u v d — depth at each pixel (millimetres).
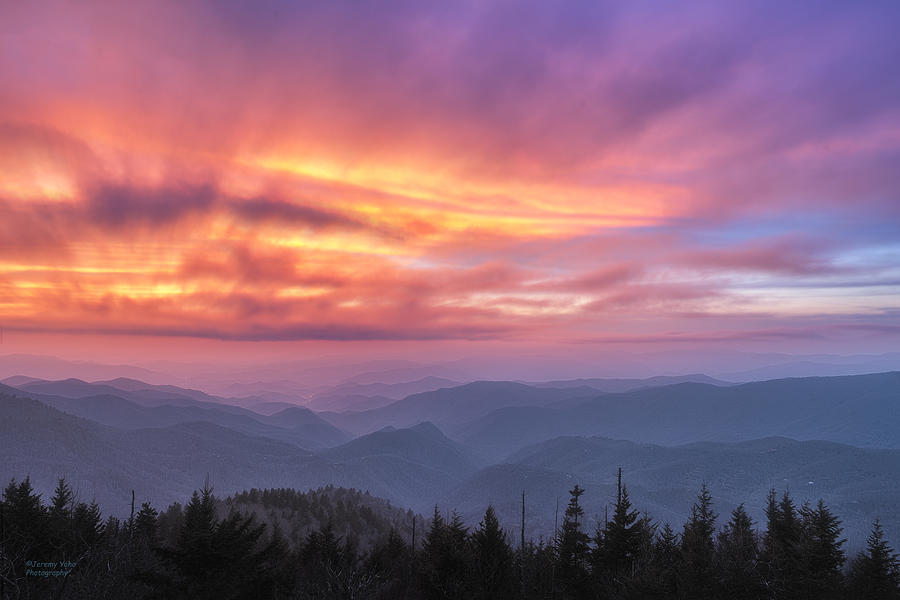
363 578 31984
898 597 45062
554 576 47281
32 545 26406
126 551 24688
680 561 40750
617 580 42344
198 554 21953
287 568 29625
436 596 36531
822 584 41531
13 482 39250
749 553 45531
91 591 21000
